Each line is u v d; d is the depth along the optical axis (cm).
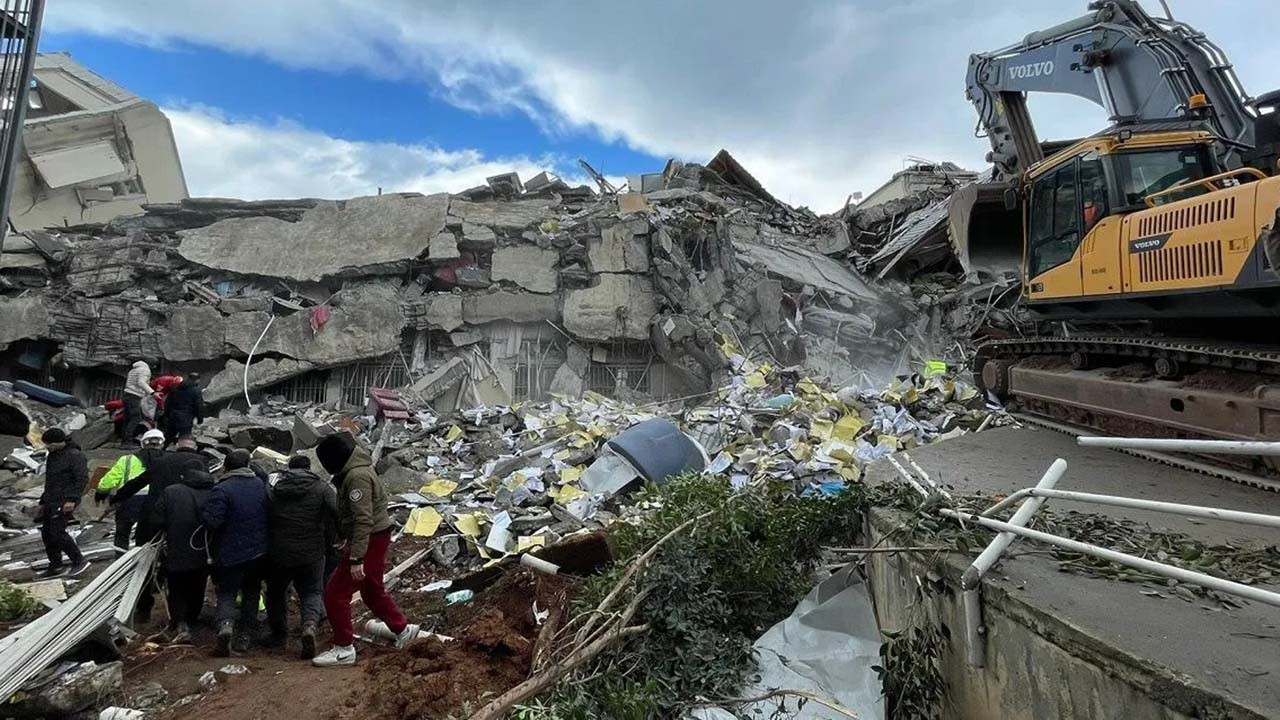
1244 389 504
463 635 517
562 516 830
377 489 520
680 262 1684
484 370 1619
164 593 589
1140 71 651
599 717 352
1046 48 776
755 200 2517
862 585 477
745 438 1059
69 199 2205
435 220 1744
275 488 530
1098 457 597
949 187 2272
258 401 1559
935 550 355
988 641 300
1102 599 273
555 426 1216
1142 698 216
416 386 1555
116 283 1661
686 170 2489
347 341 1588
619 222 1705
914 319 1781
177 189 2475
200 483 549
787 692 368
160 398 1107
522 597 598
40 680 403
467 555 778
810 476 895
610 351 1661
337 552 595
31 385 1422
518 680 437
